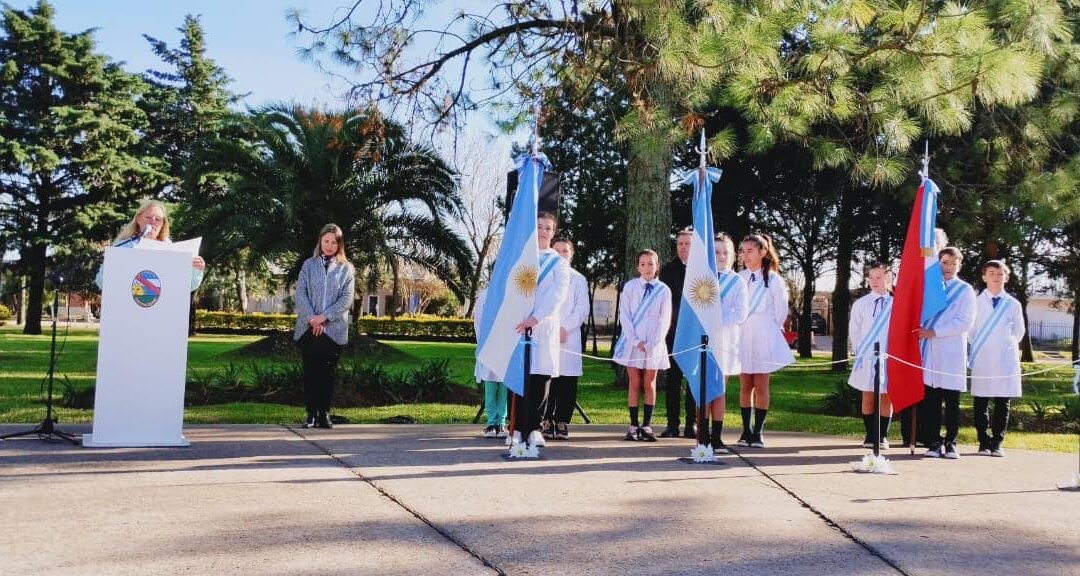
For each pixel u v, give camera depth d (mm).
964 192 16281
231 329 48094
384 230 22406
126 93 43062
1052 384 20078
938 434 7816
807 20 9695
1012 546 4648
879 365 6855
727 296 7773
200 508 4844
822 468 6809
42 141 40250
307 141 21281
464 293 24125
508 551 4258
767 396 8039
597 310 64062
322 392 8344
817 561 4242
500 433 8078
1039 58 9586
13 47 41219
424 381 12430
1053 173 14805
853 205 23562
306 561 3982
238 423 8797
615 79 11836
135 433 6656
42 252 40188
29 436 6969
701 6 9516
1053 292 28078
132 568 3799
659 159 14141
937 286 7777
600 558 4188
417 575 3844
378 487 5562
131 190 42094
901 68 9727
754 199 24172
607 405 12383
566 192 28422
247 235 21906
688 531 4715
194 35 45531
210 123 43750
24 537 4180
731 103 11156
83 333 38375
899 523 5047
